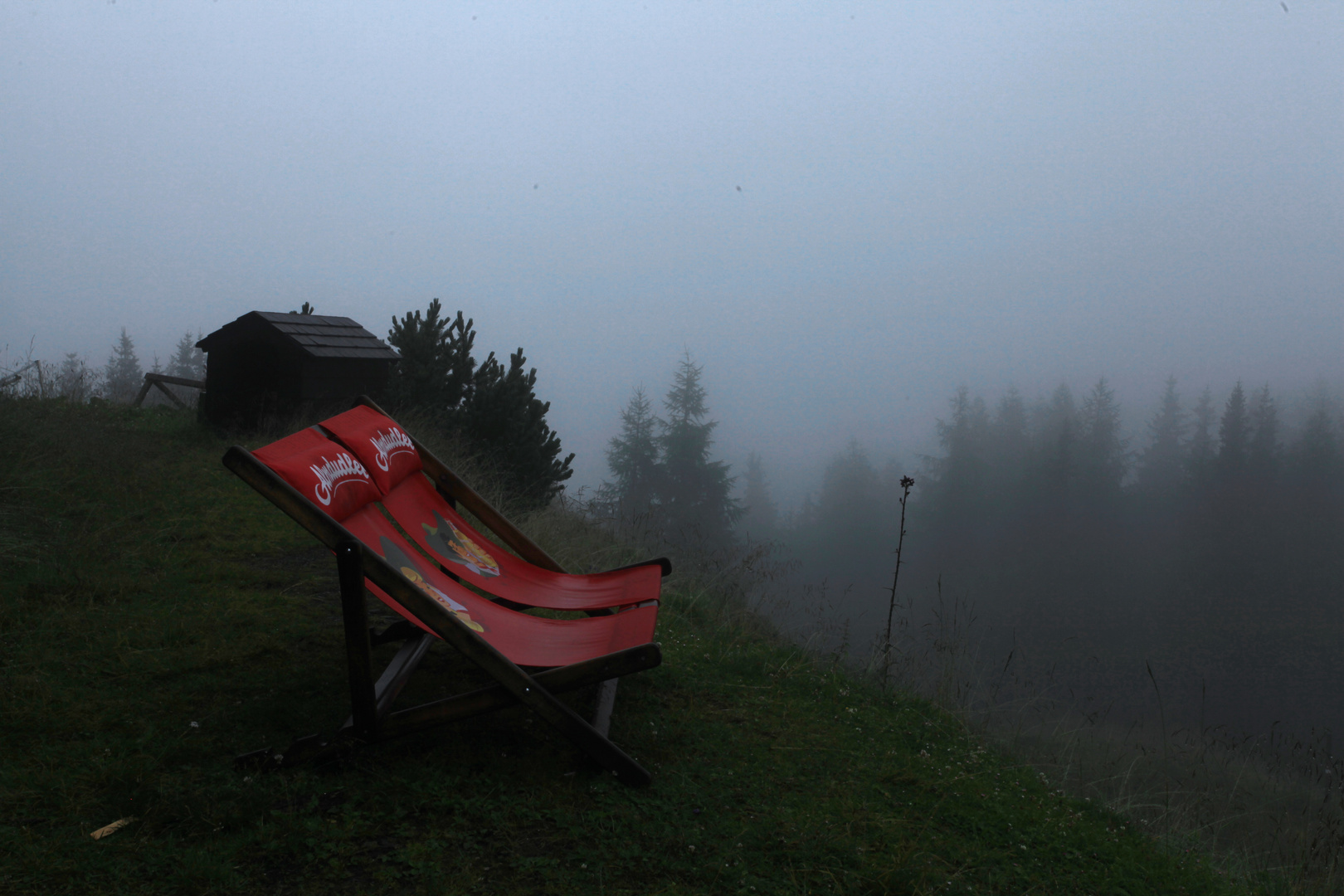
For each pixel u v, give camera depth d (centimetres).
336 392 849
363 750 266
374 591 259
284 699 304
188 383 1102
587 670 264
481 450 866
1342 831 354
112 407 898
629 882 214
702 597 565
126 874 194
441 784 251
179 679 316
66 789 229
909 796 296
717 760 302
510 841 227
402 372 941
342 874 204
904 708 421
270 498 244
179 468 670
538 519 710
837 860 235
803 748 328
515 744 286
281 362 818
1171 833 327
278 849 211
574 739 263
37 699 283
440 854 217
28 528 461
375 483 326
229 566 463
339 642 371
